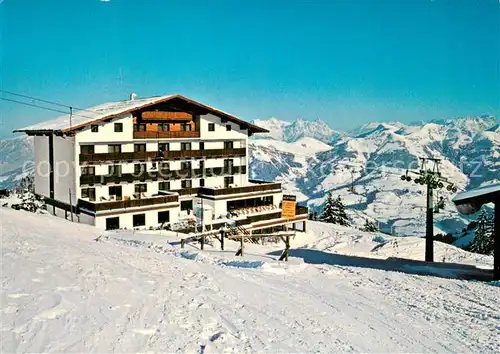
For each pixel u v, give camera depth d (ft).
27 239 56.08
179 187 148.46
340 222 240.53
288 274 56.90
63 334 23.95
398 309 41.60
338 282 53.57
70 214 133.49
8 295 28.78
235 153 158.10
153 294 34.06
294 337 28.94
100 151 133.80
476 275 63.36
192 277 44.06
